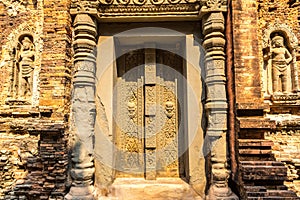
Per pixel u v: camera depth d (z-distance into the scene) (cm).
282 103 567
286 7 596
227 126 522
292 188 534
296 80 570
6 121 586
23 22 604
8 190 552
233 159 497
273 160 470
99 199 512
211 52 532
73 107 522
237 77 495
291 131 568
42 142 501
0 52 605
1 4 618
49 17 521
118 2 536
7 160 565
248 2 513
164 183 584
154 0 537
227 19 526
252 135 481
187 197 534
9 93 586
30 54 597
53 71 512
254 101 490
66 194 493
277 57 580
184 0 536
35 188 493
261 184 456
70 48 537
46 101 506
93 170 517
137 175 629
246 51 501
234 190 507
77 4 525
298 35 587
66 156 504
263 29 591
